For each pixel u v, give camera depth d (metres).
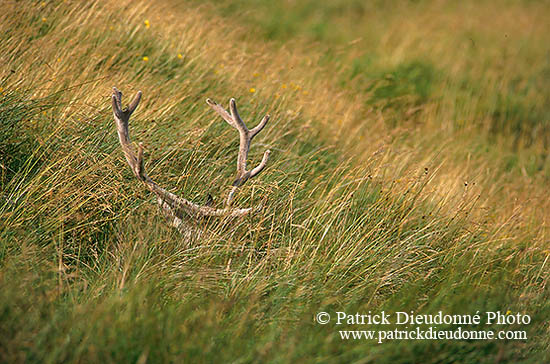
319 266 14.87
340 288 14.25
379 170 19.67
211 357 10.91
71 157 15.03
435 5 51.44
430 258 16.28
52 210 14.02
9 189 14.48
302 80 27.27
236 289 13.23
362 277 14.98
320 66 32.97
